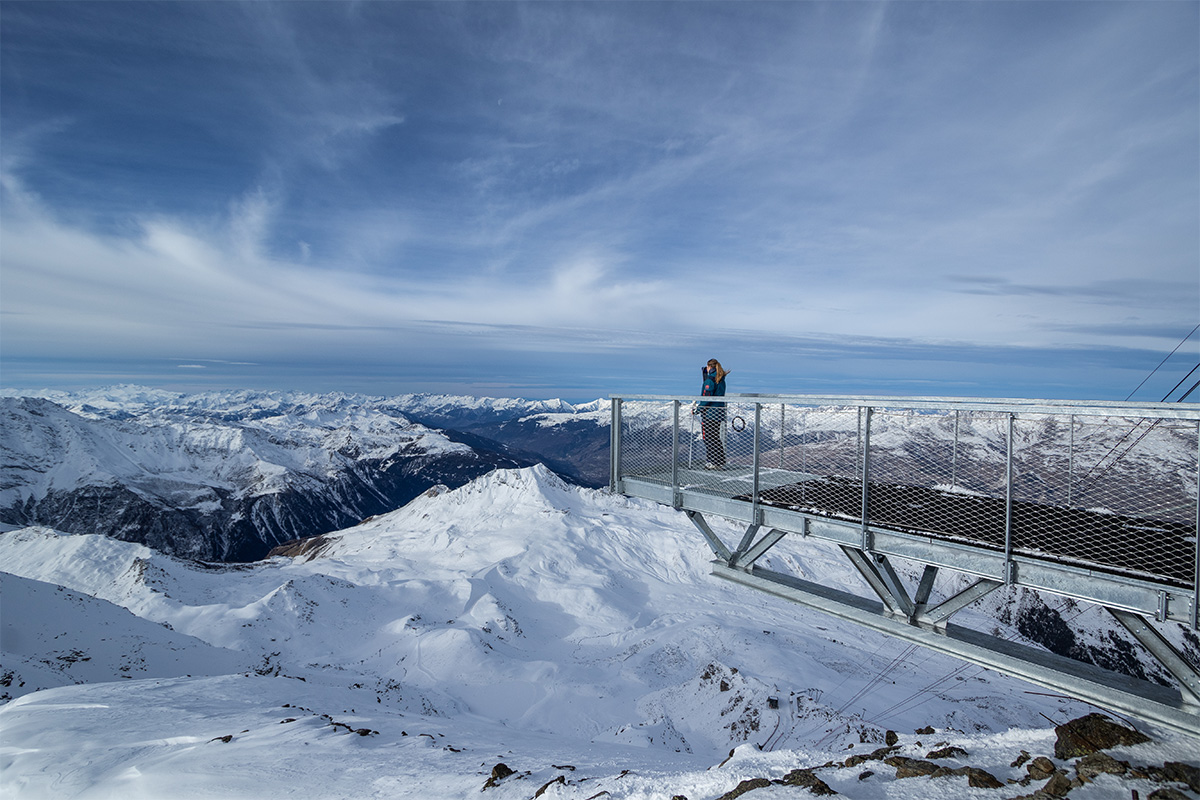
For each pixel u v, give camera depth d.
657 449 15.62
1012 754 8.20
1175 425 8.88
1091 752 7.57
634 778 10.02
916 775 7.56
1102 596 8.39
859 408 11.97
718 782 9.02
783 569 153.25
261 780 13.03
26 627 57.66
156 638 65.19
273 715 21.28
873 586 11.62
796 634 92.25
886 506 11.14
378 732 19.08
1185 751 7.29
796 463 13.44
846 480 12.53
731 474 14.95
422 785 12.42
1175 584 7.72
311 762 14.20
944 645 10.48
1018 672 9.66
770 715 54.12
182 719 19.95
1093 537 8.95
